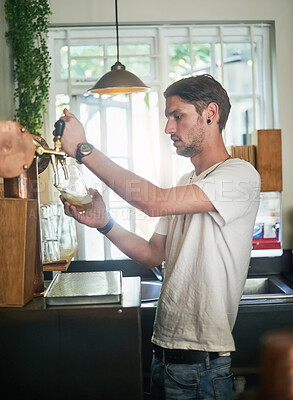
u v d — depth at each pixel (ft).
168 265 4.98
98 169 4.34
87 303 4.13
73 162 11.08
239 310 8.62
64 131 4.33
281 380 1.88
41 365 4.02
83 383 4.04
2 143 4.17
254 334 8.67
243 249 4.75
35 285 4.48
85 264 11.25
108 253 11.48
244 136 11.98
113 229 5.31
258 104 11.93
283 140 11.55
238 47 11.82
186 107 4.83
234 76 11.89
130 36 11.59
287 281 10.55
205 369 4.63
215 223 4.67
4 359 4.01
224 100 4.91
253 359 8.68
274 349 1.90
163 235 5.46
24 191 4.39
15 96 10.55
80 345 4.02
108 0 11.09
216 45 11.76
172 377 4.71
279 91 11.52
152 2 11.16
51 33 11.42
